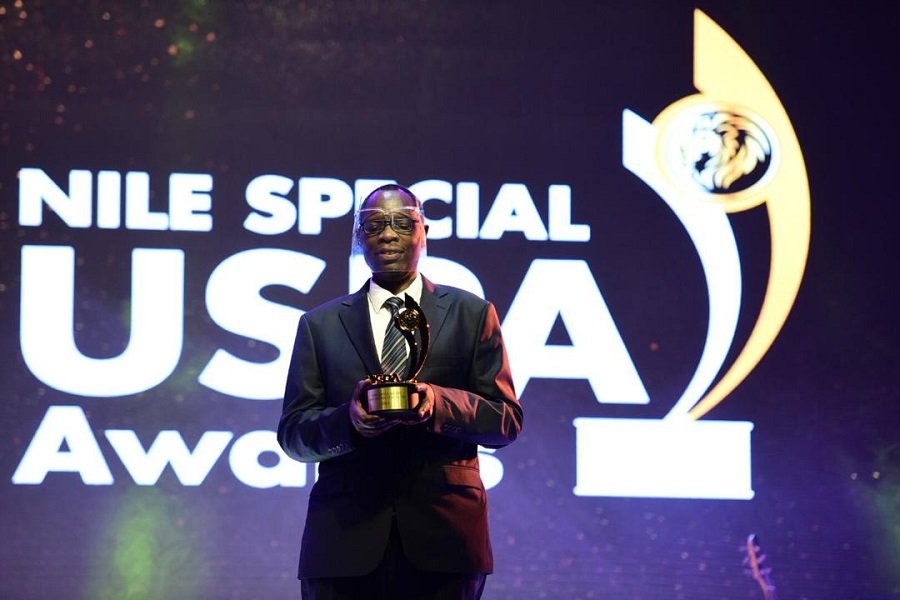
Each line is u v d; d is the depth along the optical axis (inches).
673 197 387.9
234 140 382.3
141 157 378.9
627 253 385.1
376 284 226.8
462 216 383.9
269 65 385.4
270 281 379.2
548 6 390.6
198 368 374.0
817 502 376.5
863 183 388.8
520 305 381.4
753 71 392.5
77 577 361.4
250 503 369.1
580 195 386.3
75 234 374.6
